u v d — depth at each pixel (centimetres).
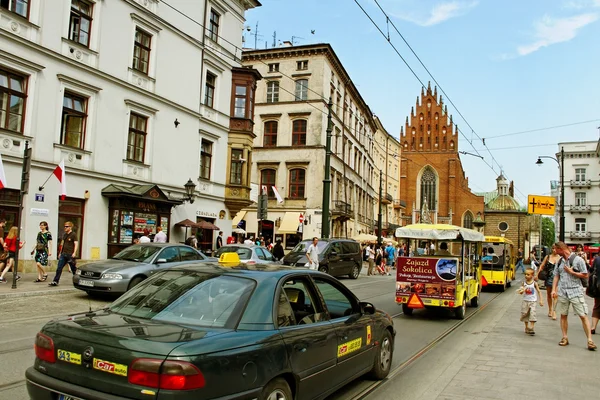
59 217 1766
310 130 3934
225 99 2756
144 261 1293
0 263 1414
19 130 1639
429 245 1389
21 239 1627
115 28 1992
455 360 782
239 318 405
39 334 402
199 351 345
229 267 490
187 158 2423
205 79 2570
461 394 597
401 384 641
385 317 677
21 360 664
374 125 6150
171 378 326
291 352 426
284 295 464
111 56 1973
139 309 437
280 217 3938
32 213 1661
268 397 395
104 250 1928
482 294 2116
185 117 2408
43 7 1703
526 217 7794
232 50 2808
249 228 3959
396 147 7906
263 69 4119
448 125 8006
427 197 7988
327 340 493
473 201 7819
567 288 909
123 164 2041
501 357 807
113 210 1952
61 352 373
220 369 351
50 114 1727
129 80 2064
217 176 2703
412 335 1015
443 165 7944
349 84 4650
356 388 611
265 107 4072
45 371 381
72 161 1811
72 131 1839
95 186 1902
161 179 2253
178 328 384
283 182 3969
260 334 404
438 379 663
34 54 1666
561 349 881
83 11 1877
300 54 3997
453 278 1223
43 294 1292
